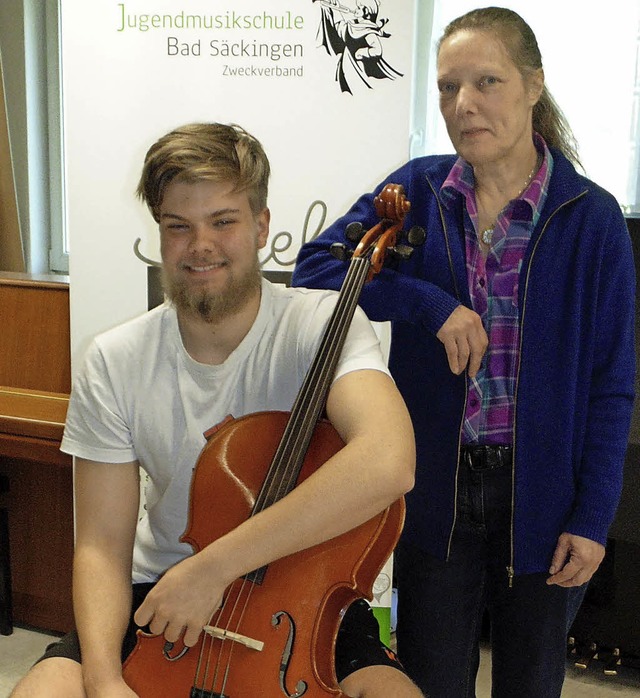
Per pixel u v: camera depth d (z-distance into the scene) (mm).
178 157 1257
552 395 1419
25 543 2707
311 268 1564
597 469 1424
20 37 3504
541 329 1409
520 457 1423
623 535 2318
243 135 1319
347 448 1180
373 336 1346
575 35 2854
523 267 1416
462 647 1573
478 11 1416
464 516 1490
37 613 2740
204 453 1314
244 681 1195
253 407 1378
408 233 1447
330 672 1216
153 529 1464
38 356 2492
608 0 2809
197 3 2107
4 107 3346
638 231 2328
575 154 1550
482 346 1391
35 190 3656
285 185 2178
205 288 1297
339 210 2178
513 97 1357
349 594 1253
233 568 1154
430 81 3025
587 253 1396
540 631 1495
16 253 3441
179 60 2137
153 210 1336
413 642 1576
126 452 1406
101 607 1317
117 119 2182
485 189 1460
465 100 1354
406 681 1271
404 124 2129
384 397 1236
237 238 1289
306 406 1277
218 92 2145
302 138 2150
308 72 2117
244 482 1300
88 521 1398
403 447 1183
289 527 1149
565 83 2889
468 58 1350
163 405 1383
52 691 1234
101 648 1268
